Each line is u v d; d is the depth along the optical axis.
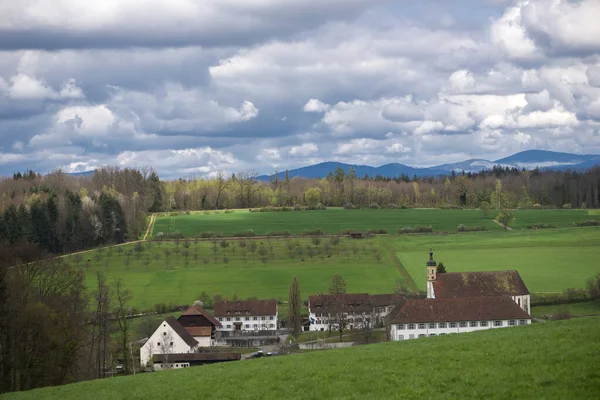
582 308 180.38
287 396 50.34
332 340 166.25
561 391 44.03
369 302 190.62
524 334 65.19
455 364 54.66
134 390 58.59
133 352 151.62
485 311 154.38
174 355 141.62
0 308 85.38
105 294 126.94
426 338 78.38
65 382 92.31
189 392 54.50
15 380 84.81
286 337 180.62
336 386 51.44
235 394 52.47
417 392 47.72
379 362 58.75
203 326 177.50
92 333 113.69
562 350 54.66
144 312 195.12
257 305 196.88
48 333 85.62
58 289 107.19
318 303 191.00
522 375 48.81
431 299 156.25
